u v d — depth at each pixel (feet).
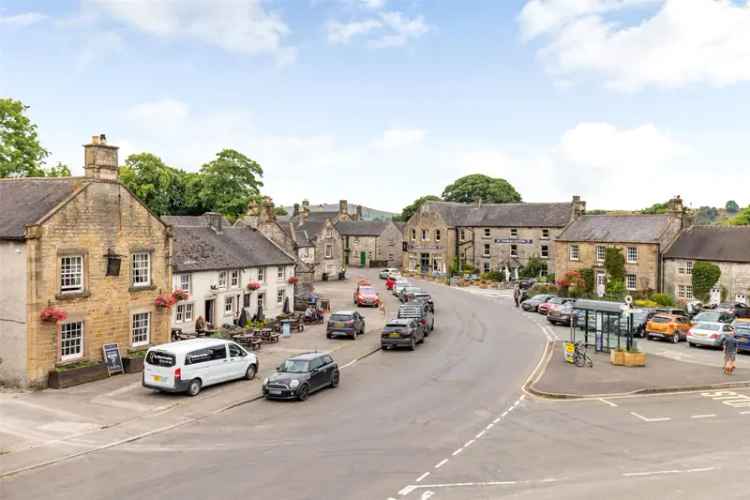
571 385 85.25
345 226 349.00
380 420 69.46
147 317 103.35
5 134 159.02
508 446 59.41
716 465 53.52
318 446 59.82
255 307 148.05
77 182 92.68
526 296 185.47
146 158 269.03
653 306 170.50
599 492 47.03
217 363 85.10
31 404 76.48
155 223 104.17
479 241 277.03
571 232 213.87
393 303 192.13
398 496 46.60
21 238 83.87
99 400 78.69
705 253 177.27
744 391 83.20
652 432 63.98
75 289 90.84
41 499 47.24
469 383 88.33
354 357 107.45
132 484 50.08
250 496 46.96
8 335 85.87
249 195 262.26
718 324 119.96
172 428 66.80
